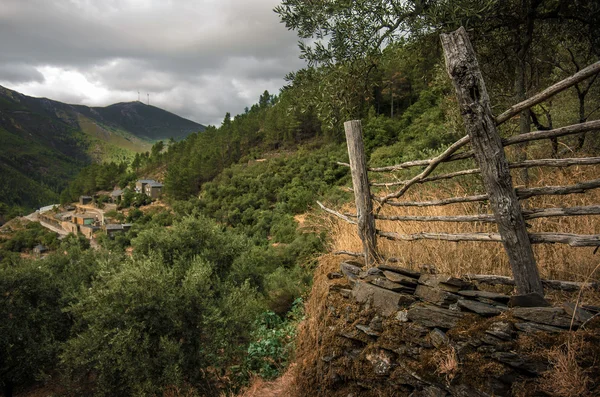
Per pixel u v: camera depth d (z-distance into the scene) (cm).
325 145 7775
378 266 302
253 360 533
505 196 207
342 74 443
